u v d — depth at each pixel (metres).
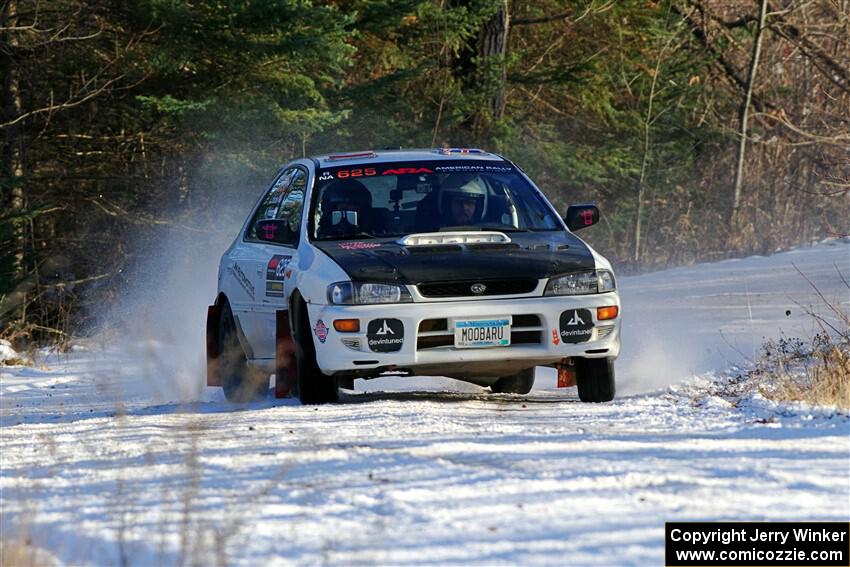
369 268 29.89
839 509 15.91
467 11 95.31
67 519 15.95
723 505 16.11
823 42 132.38
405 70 89.81
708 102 125.81
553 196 110.69
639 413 26.39
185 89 83.50
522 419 25.72
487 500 16.55
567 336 30.00
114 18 81.94
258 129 80.69
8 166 79.94
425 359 29.34
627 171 111.25
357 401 32.28
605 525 15.05
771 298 55.97
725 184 122.19
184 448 22.30
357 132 90.88
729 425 23.70
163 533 14.70
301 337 30.80
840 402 27.73
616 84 111.75
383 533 14.83
